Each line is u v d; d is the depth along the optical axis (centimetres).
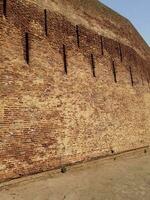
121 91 1525
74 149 1092
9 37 919
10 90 880
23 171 866
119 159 1345
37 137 939
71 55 1188
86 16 1369
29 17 1017
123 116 1491
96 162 1187
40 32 1052
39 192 766
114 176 973
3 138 828
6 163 821
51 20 1121
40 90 990
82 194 753
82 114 1177
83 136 1155
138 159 1380
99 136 1258
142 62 1947
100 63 1383
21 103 907
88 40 1330
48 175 939
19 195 737
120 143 1411
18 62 932
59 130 1038
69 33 1209
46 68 1038
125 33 1764
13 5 959
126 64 1655
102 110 1318
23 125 898
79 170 1067
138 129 1634
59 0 1199
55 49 1107
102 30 1477
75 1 1314
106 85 1394
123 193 763
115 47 1566
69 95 1123
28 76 955
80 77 1213
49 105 1015
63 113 1073
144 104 1803
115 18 1688
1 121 833
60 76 1099
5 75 874
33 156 911
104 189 803
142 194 752
